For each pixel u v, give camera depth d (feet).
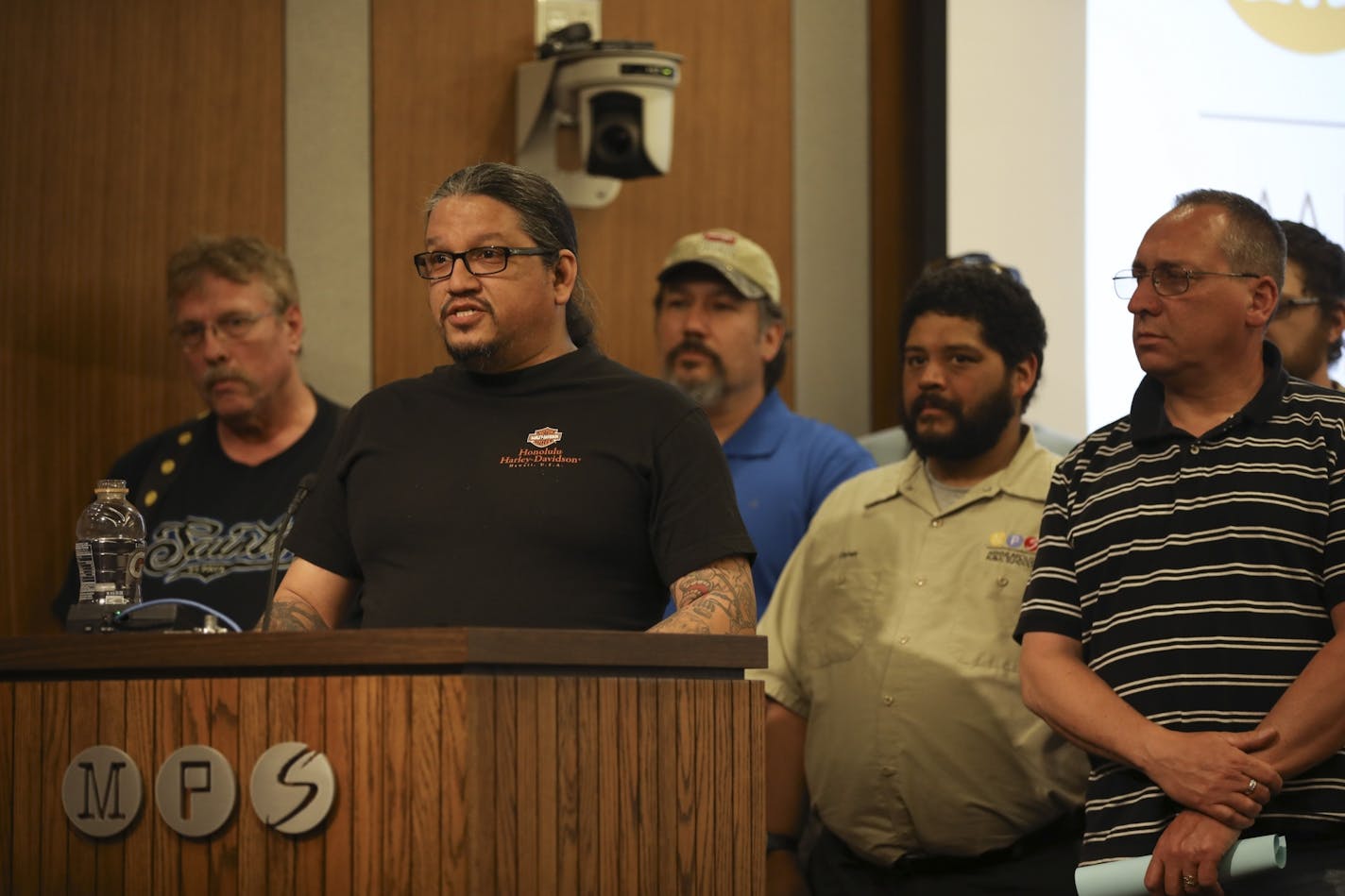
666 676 10.52
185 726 10.02
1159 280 13.92
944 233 24.13
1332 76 24.56
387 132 23.06
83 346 21.77
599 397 13.02
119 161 21.97
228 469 19.84
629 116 22.43
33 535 21.44
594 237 23.75
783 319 21.45
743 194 24.56
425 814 9.34
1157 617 13.41
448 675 9.35
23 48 21.61
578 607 12.41
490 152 23.40
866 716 16.44
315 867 9.60
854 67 25.22
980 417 16.74
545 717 9.69
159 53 22.16
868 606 16.88
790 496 20.03
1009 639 16.14
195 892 9.93
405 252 23.11
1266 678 12.90
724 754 10.83
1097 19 24.43
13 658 10.65
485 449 12.91
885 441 22.59
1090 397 24.12
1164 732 12.82
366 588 12.98
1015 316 16.89
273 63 22.62
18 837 10.52
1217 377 13.84
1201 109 24.30
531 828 9.56
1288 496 13.19
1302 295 17.94
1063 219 24.26
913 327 17.07
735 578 12.46
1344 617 12.75
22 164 21.59
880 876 16.40
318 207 22.76
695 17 24.45
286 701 9.75
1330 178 24.49
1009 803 15.83
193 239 20.57
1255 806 12.30
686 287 20.94
